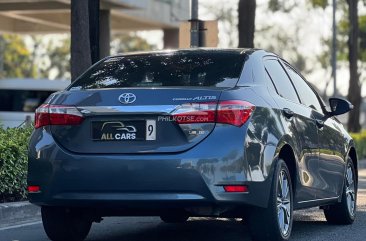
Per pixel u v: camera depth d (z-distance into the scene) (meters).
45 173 10.18
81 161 10.00
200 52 11.37
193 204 9.76
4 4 37.59
